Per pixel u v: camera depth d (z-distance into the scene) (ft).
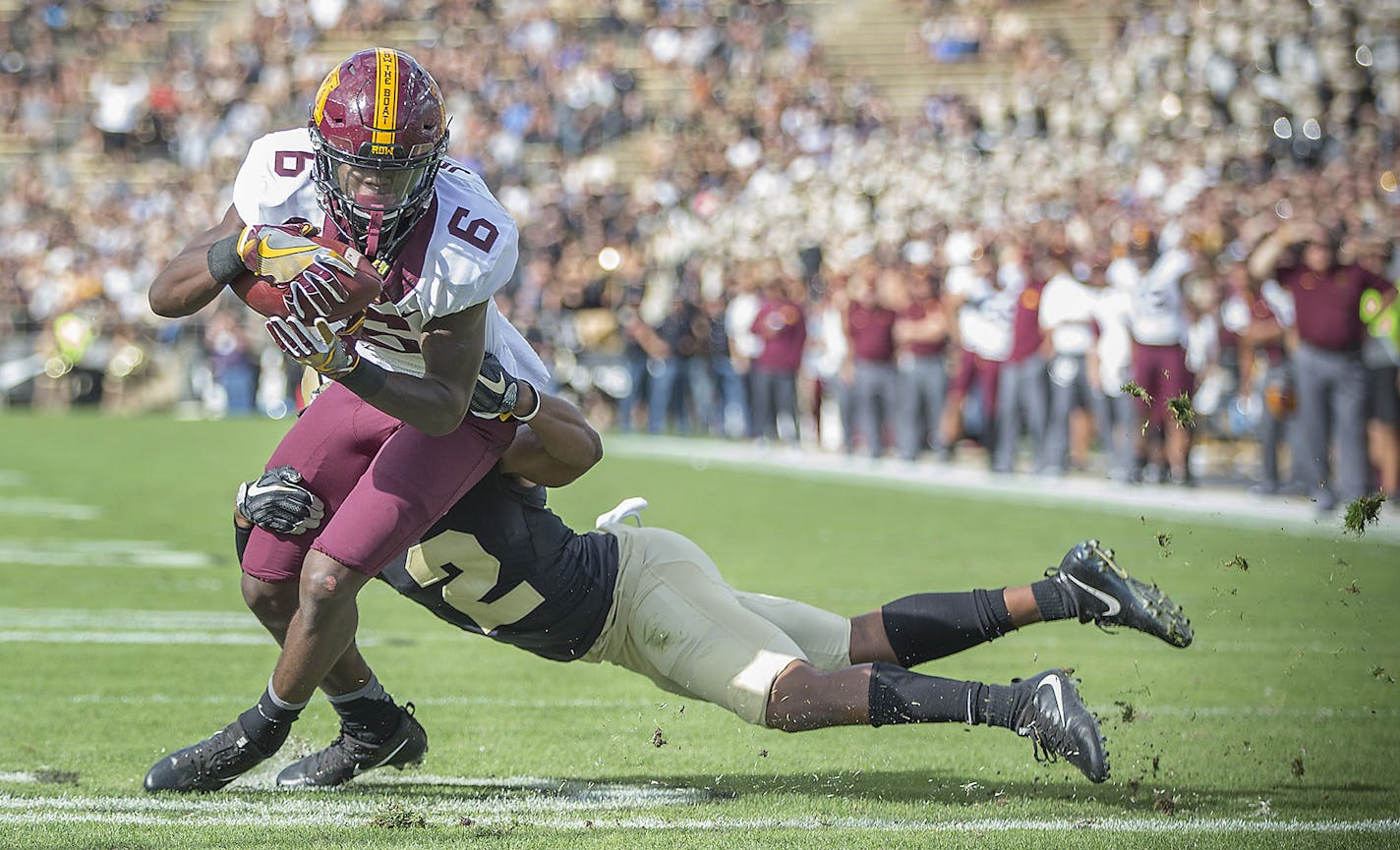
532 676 62.64
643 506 44.52
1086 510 126.62
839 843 36.65
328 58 333.62
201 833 37.40
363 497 39.73
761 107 300.40
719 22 329.11
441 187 39.27
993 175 256.52
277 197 39.42
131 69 338.75
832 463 178.70
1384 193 198.39
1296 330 119.14
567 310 239.09
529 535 41.73
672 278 252.42
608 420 237.45
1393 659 66.64
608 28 331.16
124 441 197.77
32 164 321.11
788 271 205.77
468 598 42.19
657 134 311.88
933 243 211.61
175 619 75.41
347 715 43.50
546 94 316.60
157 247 287.89
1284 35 256.73
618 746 49.73
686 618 42.11
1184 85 256.32
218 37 347.97
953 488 147.23
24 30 341.00
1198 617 77.56
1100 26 307.78
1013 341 150.61
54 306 273.33
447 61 325.21
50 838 36.63
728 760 47.85
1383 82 253.65
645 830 38.11
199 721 52.34
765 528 116.06
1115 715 54.65
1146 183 233.35
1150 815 40.37
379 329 39.24
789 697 40.75
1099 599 41.65
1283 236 124.98
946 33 313.53
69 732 50.31
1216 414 164.66
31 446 188.44
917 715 39.83
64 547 102.22
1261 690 59.88
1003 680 61.57
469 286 38.14
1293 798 42.60
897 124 291.99
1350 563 94.22
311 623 39.86
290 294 35.70
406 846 36.19
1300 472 123.34
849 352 173.78
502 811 40.65
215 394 258.98
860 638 43.65
